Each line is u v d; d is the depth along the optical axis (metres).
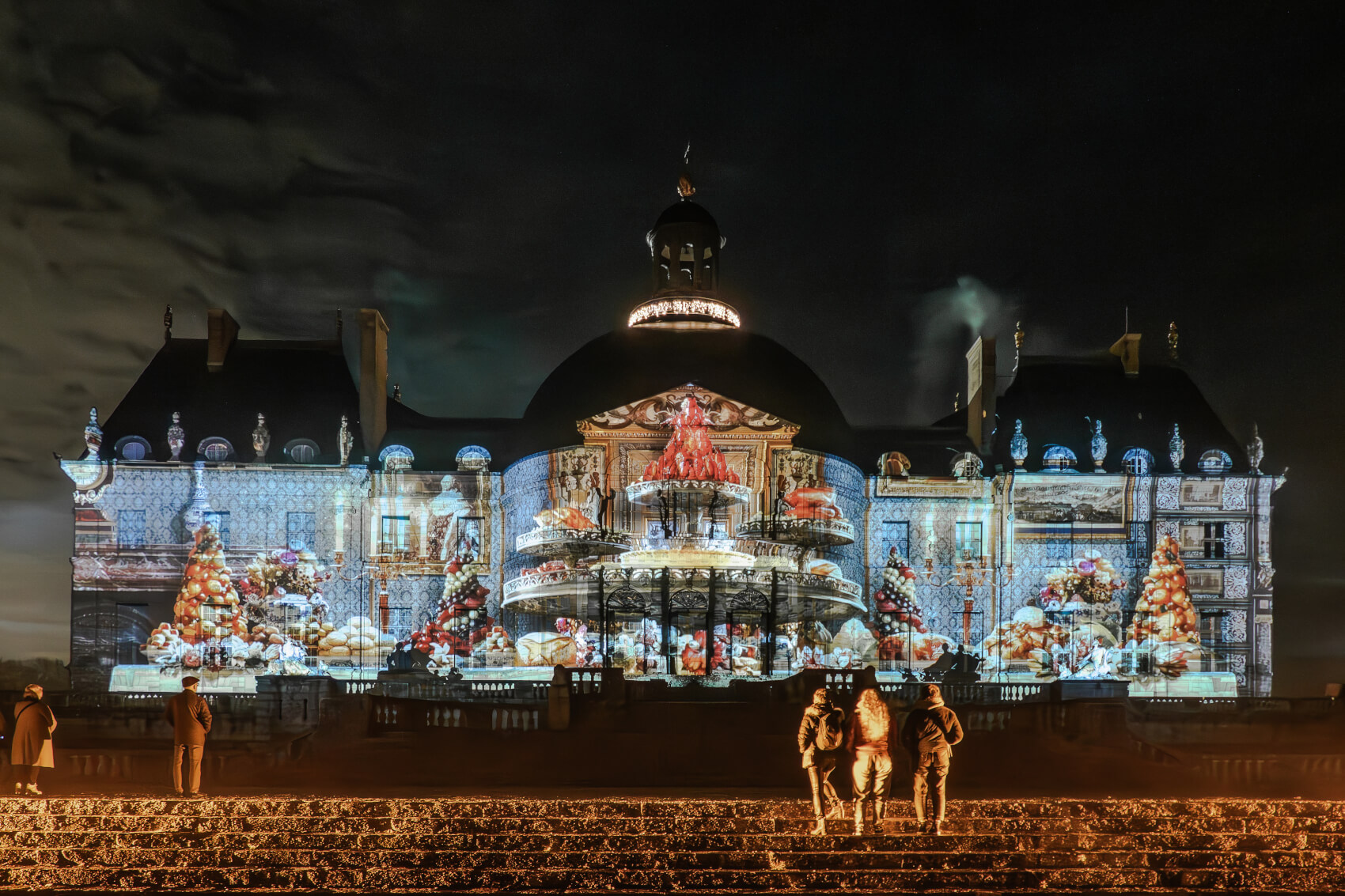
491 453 74.19
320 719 38.19
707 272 75.44
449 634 70.06
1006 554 72.44
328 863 23.62
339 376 76.88
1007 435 76.12
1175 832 25.11
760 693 42.28
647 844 24.30
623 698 40.06
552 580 62.25
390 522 71.38
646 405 67.12
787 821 25.17
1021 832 24.83
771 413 67.12
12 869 23.11
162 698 48.22
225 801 26.17
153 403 73.69
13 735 27.66
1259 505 72.56
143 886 22.86
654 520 66.50
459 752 36.94
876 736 24.06
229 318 77.06
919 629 71.38
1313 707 47.81
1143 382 78.06
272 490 71.25
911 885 22.98
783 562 62.28
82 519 70.06
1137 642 69.81
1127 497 72.69
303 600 70.06
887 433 76.62
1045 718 39.66
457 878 22.97
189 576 67.62
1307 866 23.92
